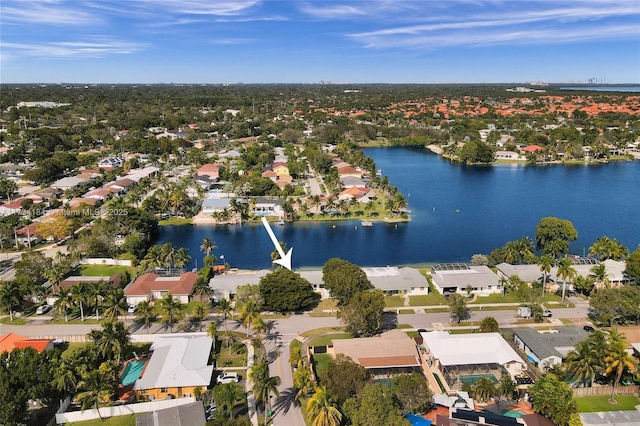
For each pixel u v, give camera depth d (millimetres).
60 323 109875
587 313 116000
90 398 77750
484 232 185875
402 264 154250
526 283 126125
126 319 112062
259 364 78875
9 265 147125
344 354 89312
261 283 115688
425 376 86625
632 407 81250
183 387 83938
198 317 112562
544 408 74938
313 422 68688
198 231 184625
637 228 190375
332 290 115625
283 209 195500
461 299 111438
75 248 153125
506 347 93875
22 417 74688
